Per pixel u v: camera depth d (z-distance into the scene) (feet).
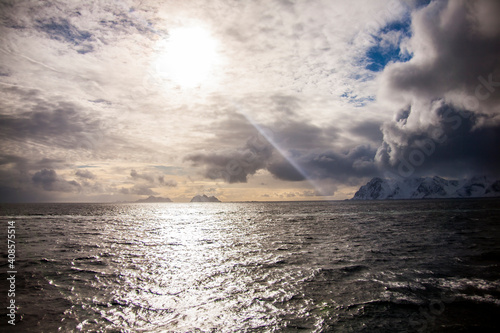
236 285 44.01
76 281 46.37
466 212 238.27
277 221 185.78
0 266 56.59
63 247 81.15
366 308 33.99
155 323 30.73
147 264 59.31
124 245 86.02
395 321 30.45
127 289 42.52
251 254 69.67
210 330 28.96
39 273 51.26
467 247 72.69
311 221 180.24
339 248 75.51
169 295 39.75
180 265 58.29
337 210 332.60
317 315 32.32
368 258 61.67
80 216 247.70
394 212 264.11
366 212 277.23
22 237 103.71
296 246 80.53
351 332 28.22
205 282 45.96
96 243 89.51
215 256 67.77
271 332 28.43
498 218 170.81
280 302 36.55
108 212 338.34
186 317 32.30
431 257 61.16
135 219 219.20
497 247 71.82
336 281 45.01
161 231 129.39
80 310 34.24
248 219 212.02
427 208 329.72
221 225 161.58
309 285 43.21
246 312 33.55
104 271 53.16
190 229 138.82
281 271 52.06
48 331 28.76
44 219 207.51
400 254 65.26
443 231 110.01
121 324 30.40
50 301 37.22
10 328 29.25
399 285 42.16
